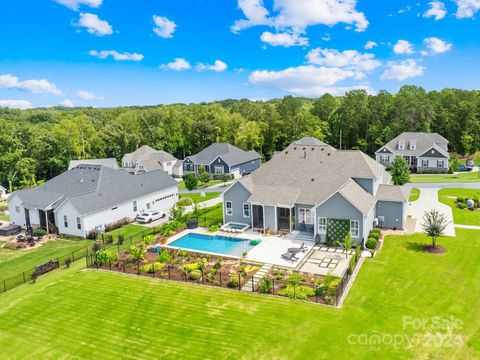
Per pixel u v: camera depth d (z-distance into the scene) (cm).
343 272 2894
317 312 2306
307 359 1873
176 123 12275
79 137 9962
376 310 2303
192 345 2045
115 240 4197
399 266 2961
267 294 2578
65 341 2162
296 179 4141
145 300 2592
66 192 4888
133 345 2080
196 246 3662
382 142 10056
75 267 3366
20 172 7981
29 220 4856
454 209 4669
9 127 8481
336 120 10962
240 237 3834
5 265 3700
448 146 10325
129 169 9531
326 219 3553
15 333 2280
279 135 11400
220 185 7644
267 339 2055
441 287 2578
